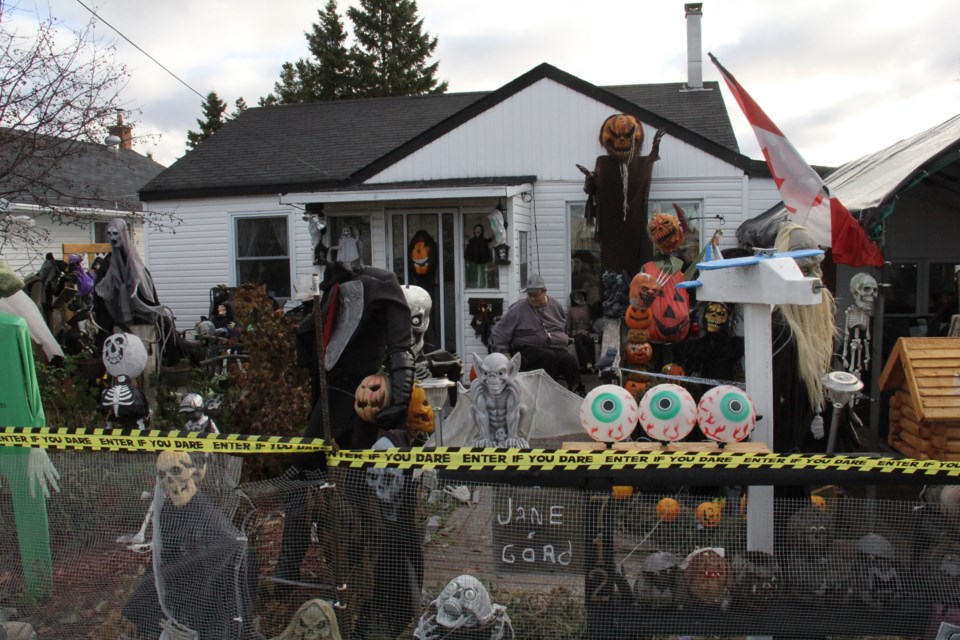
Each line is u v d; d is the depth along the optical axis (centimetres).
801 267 434
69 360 719
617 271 1059
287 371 624
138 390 577
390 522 337
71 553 368
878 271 602
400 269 1159
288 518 338
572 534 329
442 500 352
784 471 299
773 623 315
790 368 426
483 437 491
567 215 1148
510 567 336
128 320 652
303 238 1316
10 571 370
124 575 361
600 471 307
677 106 1460
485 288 1132
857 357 557
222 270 1352
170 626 329
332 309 423
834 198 538
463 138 1159
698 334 700
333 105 1759
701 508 342
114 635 345
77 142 941
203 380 697
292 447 323
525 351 767
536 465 309
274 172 1382
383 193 1067
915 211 934
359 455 320
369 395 404
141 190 1359
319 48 4219
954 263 931
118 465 375
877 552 321
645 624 316
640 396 588
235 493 339
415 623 339
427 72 4312
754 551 333
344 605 325
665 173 1113
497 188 1036
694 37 1541
